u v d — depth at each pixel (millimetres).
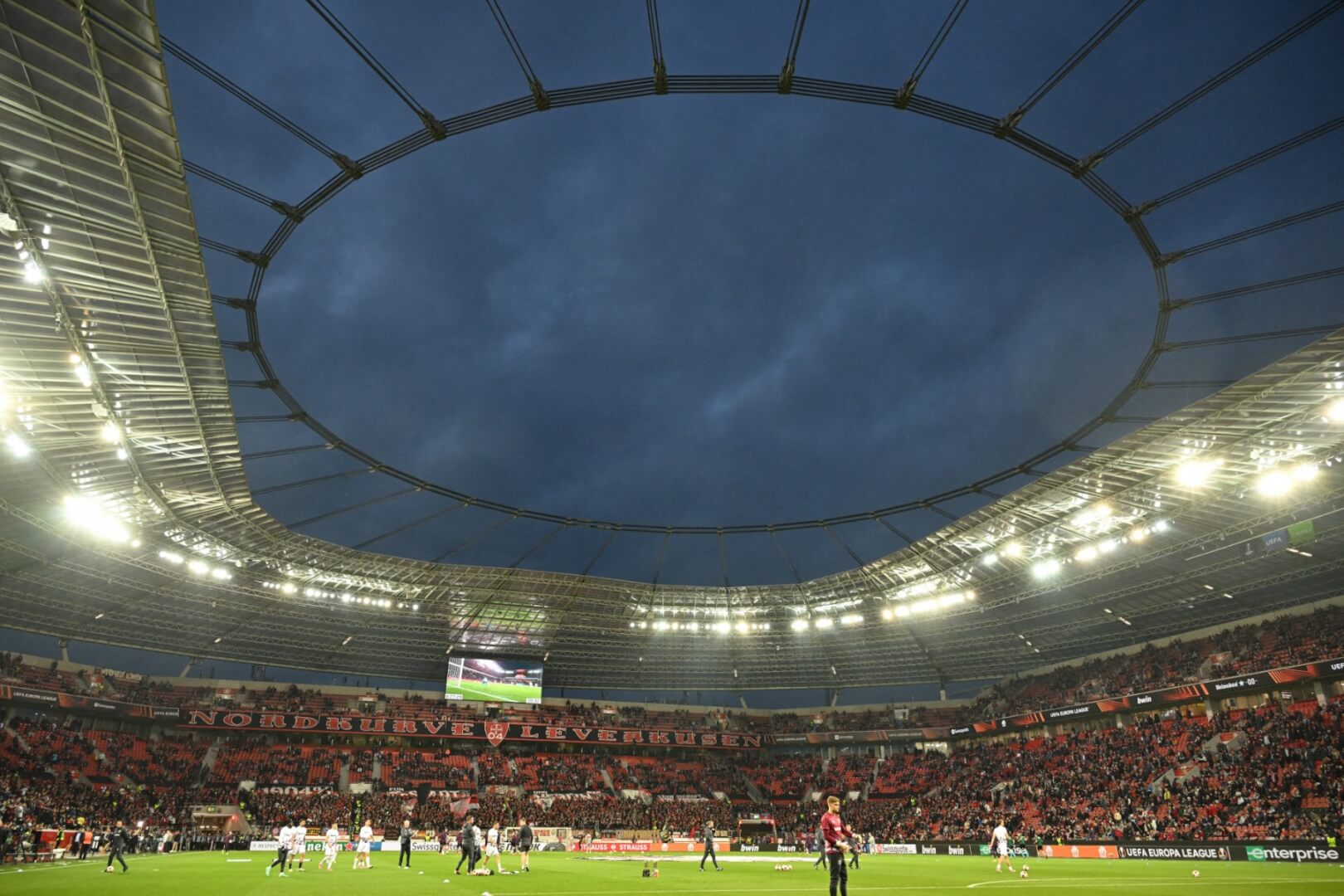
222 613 71125
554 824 72438
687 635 84375
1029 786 69562
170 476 48438
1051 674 82625
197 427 43125
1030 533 61375
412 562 67000
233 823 65688
